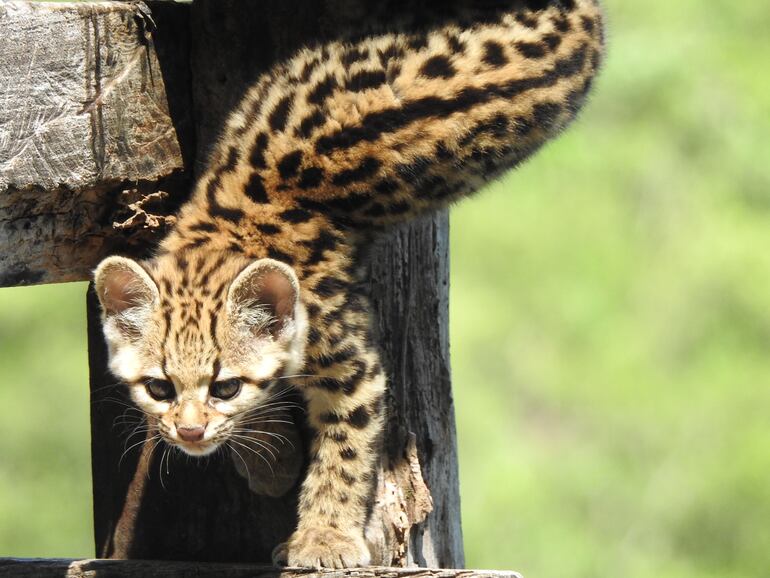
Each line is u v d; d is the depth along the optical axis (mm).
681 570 22750
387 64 10578
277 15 10695
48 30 9617
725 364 23609
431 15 10914
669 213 24109
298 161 10500
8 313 23844
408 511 10906
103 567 9953
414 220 10883
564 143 22781
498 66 10625
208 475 10680
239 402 10180
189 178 10609
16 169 9555
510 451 22906
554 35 10938
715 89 23891
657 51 23422
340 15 10875
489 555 22234
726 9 24094
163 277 10188
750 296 23703
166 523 10742
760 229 23984
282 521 10688
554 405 23719
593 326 23578
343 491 10602
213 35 10484
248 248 10484
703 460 23312
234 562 10570
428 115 10422
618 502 23219
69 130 9727
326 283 10516
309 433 10828
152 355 10078
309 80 10680
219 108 10602
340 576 9547
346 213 10617
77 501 23406
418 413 11273
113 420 10945
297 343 10367
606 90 23500
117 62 9977
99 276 9953
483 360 23547
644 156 23344
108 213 10203
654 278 23891
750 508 23062
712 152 24047
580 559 22312
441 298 11523
